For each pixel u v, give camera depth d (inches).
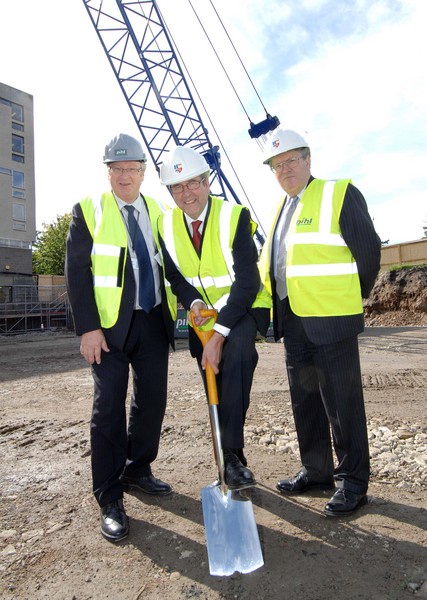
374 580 85.6
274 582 86.1
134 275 113.0
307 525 105.2
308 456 121.3
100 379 109.0
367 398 225.9
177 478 132.8
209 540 89.9
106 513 104.8
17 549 98.9
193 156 105.3
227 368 103.0
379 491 120.9
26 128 1332.4
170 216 114.7
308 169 116.8
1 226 1254.3
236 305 103.3
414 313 807.1
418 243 948.6
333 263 110.9
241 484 95.2
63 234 1726.1
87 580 88.2
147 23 694.5
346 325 110.0
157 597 83.3
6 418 205.9
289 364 121.6
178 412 203.8
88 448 161.6
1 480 135.6
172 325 122.1
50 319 1059.9
